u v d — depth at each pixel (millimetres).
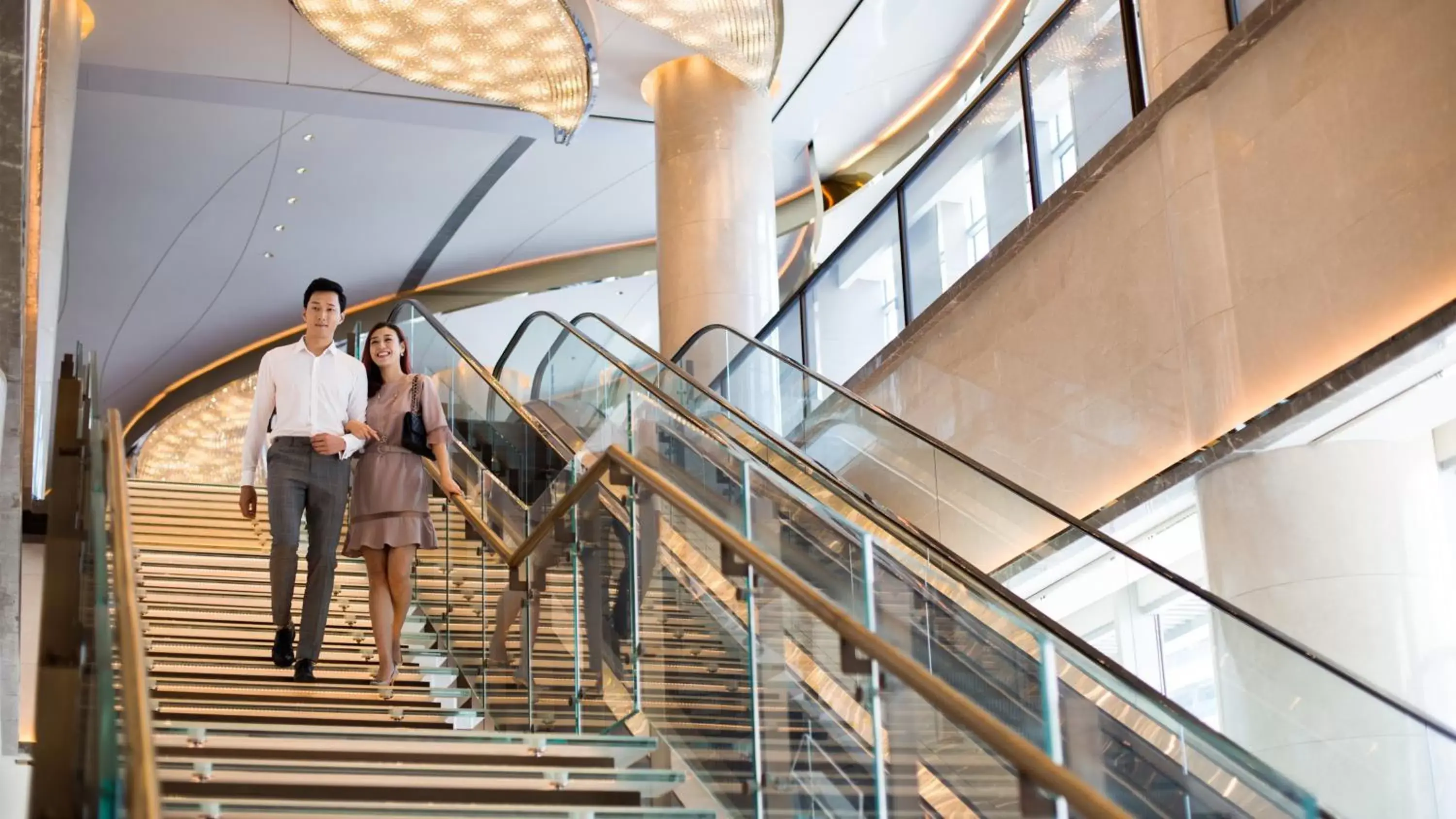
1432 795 4996
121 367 20203
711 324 12328
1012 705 4770
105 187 15336
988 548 8734
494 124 14039
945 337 10641
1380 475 6891
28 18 6543
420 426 6230
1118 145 8516
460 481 8352
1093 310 8867
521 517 6984
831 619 3828
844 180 16375
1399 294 6410
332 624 7445
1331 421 6801
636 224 17547
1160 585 10555
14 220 6445
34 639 7508
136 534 9180
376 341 6332
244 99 13547
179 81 13125
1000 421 9844
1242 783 4184
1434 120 6262
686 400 9859
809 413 10453
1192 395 7680
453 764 4836
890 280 13594
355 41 11852
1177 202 7859
